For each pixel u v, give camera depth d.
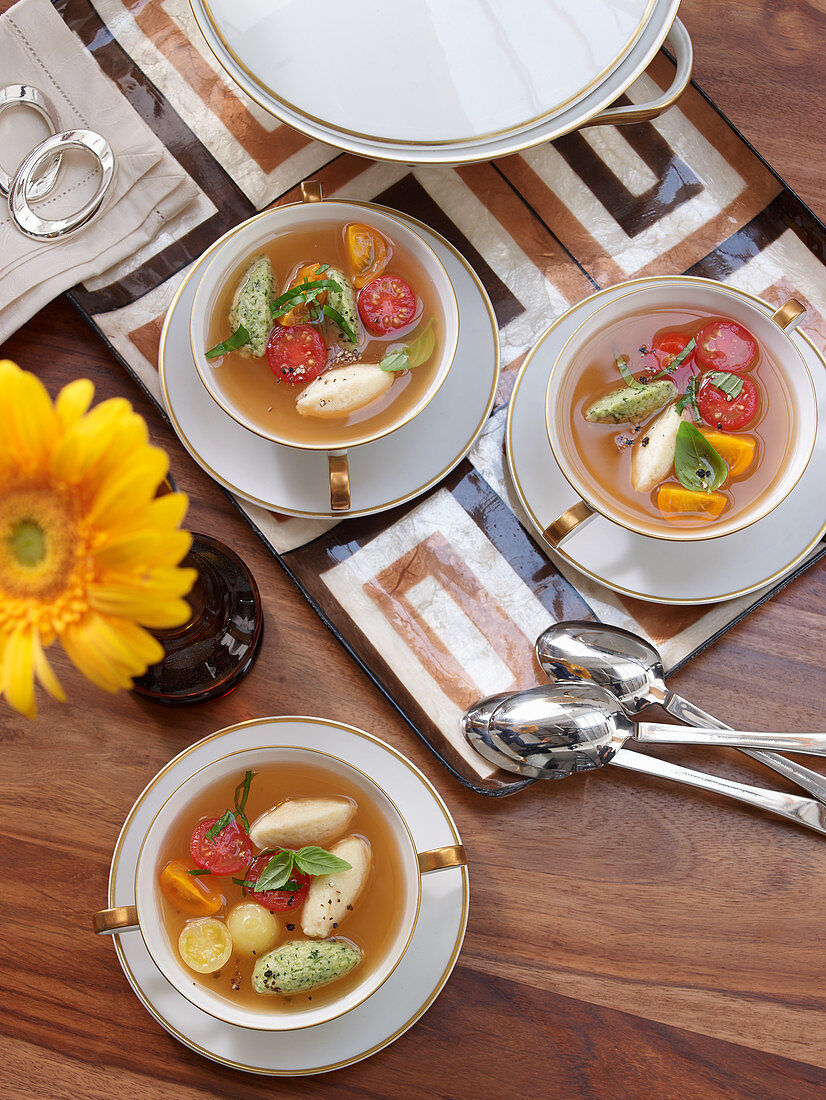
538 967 0.77
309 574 0.77
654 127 0.78
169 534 0.54
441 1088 0.76
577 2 0.68
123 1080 0.76
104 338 0.76
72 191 0.77
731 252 0.79
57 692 0.55
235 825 0.72
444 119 0.69
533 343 0.78
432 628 0.77
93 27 0.77
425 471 0.76
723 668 0.78
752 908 0.78
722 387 0.72
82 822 0.76
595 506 0.72
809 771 0.77
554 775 0.75
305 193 0.74
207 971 0.71
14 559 0.55
